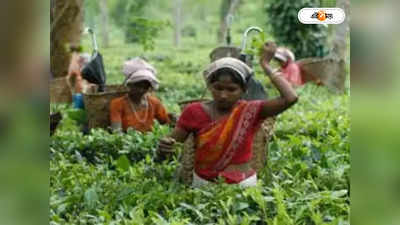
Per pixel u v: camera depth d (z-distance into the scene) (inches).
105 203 161.5
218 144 175.8
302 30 522.0
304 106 351.3
